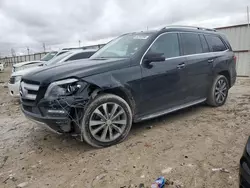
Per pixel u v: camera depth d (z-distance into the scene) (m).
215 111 5.11
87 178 2.72
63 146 3.65
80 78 3.21
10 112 6.11
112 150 3.37
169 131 4.00
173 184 2.51
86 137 3.30
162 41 4.22
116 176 2.71
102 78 3.37
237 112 4.96
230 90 8.02
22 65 10.10
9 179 2.83
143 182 2.57
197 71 4.70
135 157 3.12
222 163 2.88
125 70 3.62
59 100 3.09
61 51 9.99
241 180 1.83
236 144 3.39
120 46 4.42
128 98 3.69
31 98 3.37
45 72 3.44
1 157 3.42
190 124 4.32
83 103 3.19
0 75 23.25
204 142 3.49
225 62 5.43
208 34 5.30
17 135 4.29
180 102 4.48
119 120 3.59
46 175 2.86
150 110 4.00
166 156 3.11
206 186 2.45
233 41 12.98
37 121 3.35
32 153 3.48
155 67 3.96
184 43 4.60
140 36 4.33
